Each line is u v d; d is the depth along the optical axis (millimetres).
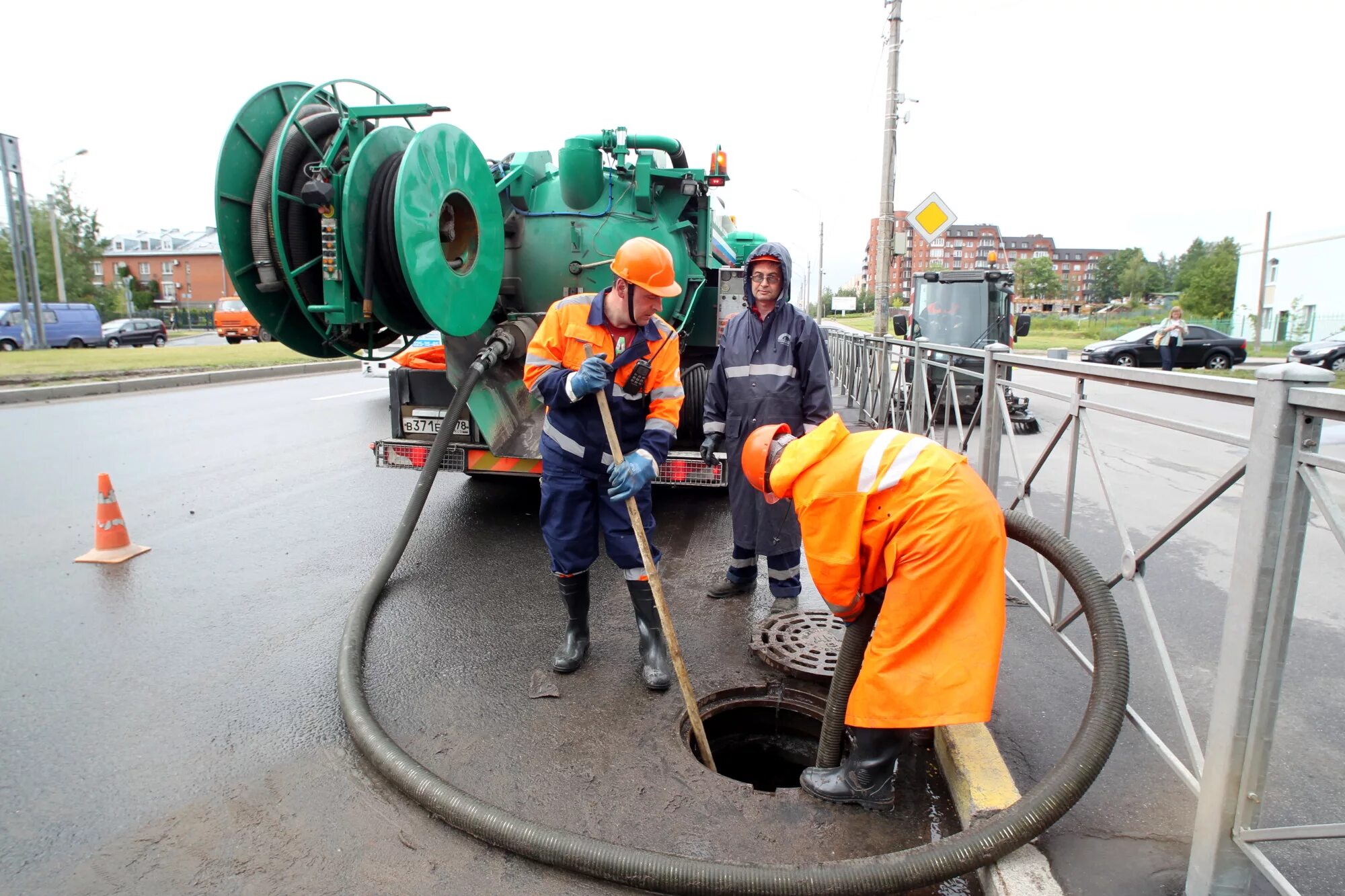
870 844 2359
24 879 2219
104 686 3287
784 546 3867
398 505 6066
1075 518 6000
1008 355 3650
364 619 3791
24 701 3164
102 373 15008
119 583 4430
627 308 3047
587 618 3533
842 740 2725
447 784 2498
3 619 3939
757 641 3551
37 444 8320
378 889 2184
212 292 80250
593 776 2662
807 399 3844
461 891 2182
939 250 139000
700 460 5102
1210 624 4023
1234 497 6594
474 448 5164
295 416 10375
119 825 2438
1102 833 2348
